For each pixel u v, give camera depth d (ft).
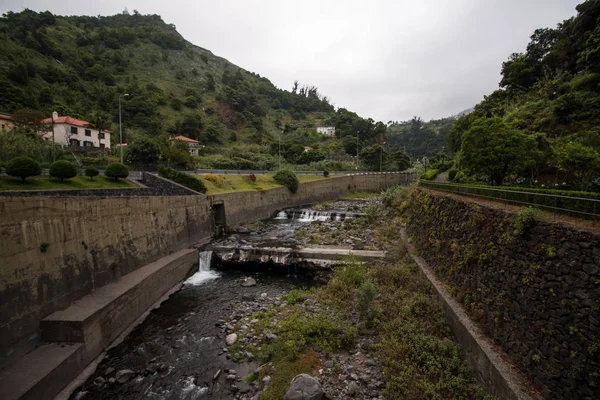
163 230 71.00
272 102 475.72
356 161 268.82
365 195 209.56
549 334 23.84
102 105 239.91
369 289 44.32
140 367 37.91
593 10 112.27
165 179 97.71
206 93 370.12
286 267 73.31
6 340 32.45
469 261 38.78
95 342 38.99
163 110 288.51
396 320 41.16
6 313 32.71
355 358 36.94
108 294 45.29
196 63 500.74
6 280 33.01
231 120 327.06
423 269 53.31
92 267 46.83
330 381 33.27
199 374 36.50
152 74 366.63
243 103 361.51
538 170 70.59
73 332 36.42
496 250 33.24
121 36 424.05
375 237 88.28
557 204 28.89
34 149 93.61
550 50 137.69
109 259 51.03
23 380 29.81
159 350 41.34
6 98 165.17
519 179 72.74
